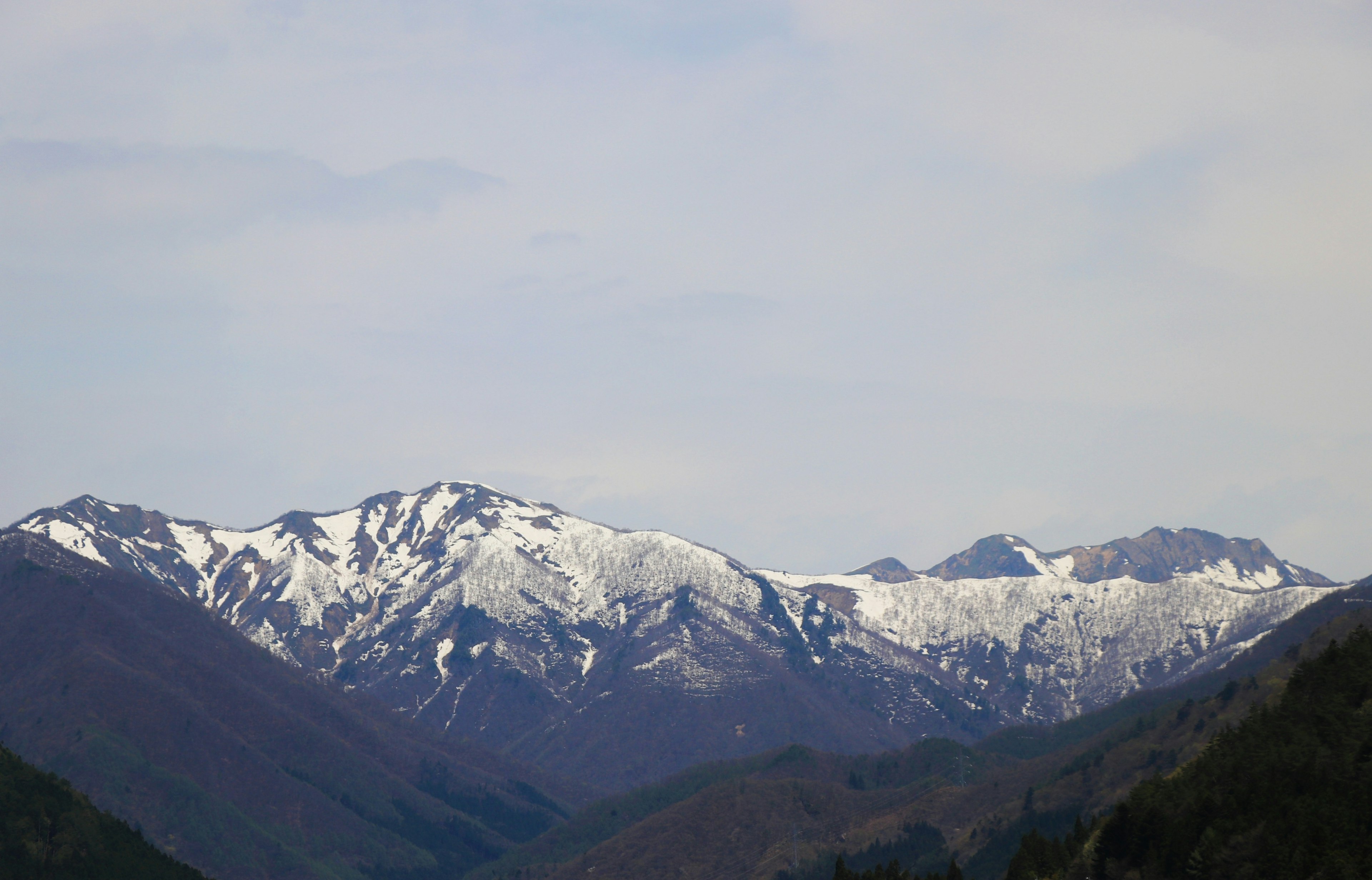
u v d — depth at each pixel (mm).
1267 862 161000
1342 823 162875
